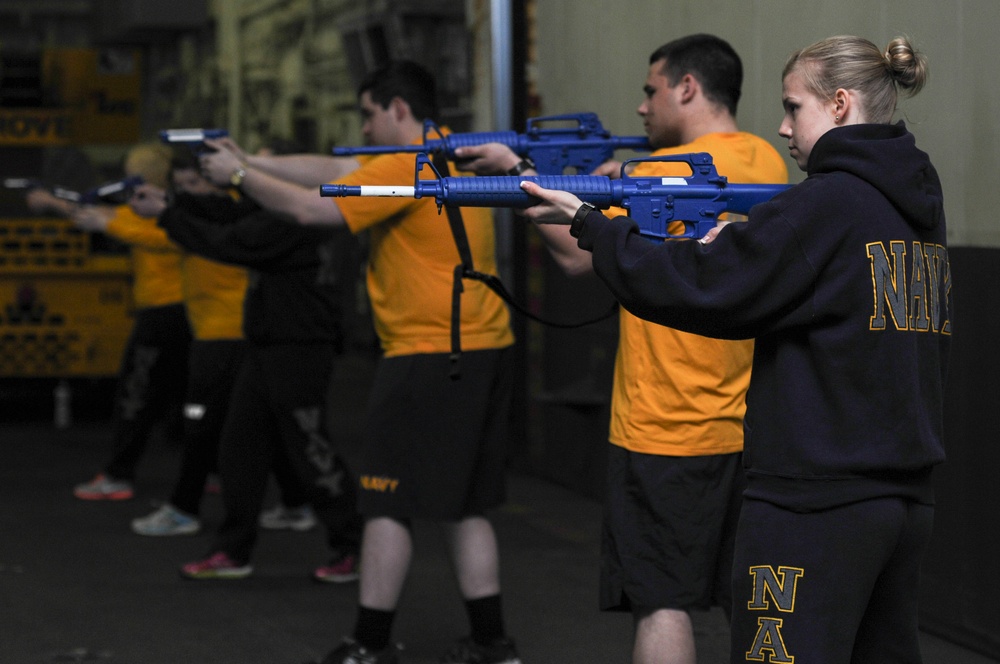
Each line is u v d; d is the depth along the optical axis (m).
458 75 11.45
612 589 3.76
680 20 6.82
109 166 13.76
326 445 6.20
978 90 4.94
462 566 4.81
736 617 2.82
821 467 2.72
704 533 3.70
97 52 13.92
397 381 4.66
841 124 2.88
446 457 4.64
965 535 5.07
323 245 6.14
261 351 6.14
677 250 2.85
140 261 8.22
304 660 5.09
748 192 3.22
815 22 5.69
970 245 5.04
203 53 21.58
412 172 4.67
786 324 2.78
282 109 17.95
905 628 2.88
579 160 4.48
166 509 7.43
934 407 2.82
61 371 11.07
